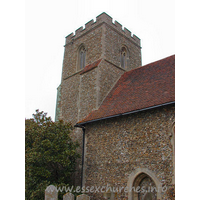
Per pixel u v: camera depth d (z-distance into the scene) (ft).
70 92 57.72
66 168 40.70
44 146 38.68
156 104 33.91
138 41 66.44
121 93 46.47
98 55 53.88
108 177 37.65
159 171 31.76
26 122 54.65
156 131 33.88
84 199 24.59
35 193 34.50
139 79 47.14
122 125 38.68
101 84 49.44
